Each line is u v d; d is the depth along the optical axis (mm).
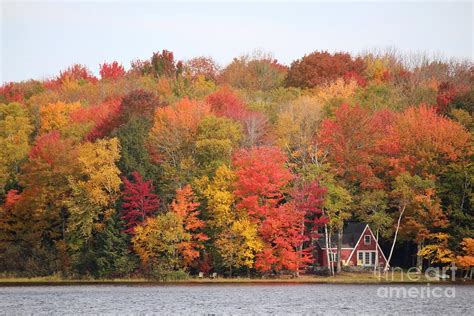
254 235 145000
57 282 144875
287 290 131375
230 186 149125
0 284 141625
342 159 155875
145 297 121562
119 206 148875
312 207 147625
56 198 154750
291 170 156875
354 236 162750
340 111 160000
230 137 160875
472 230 143625
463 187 147000
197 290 131125
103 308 109625
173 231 144500
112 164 151750
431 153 153750
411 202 148000
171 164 161250
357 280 145250
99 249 147750
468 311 108000
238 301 116750
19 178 160875
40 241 154375
